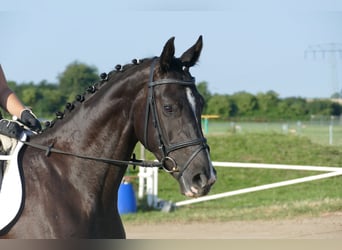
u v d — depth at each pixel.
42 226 5.04
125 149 5.37
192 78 5.21
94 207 5.27
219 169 22.77
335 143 27.97
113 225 5.43
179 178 5.02
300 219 14.41
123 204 15.55
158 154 5.14
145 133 5.18
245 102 68.38
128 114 5.31
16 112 5.72
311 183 20.58
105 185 5.35
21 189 5.16
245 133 29.50
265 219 14.58
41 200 5.13
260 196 18.66
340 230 12.89
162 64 5.11
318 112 68.50
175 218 14.73
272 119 61.94
